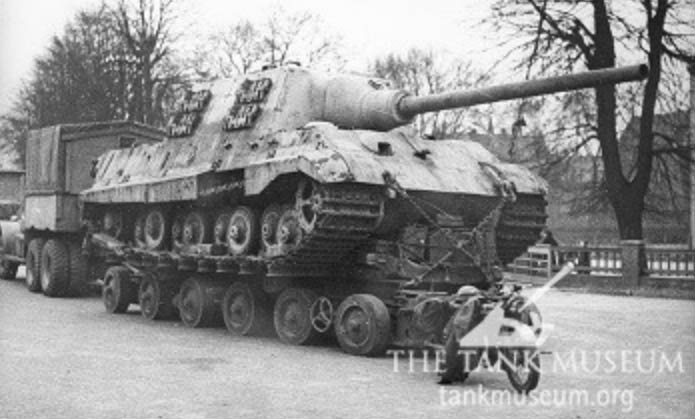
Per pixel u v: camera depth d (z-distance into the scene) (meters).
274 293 14.91
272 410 8.95
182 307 16.53
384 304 12.85
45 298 21.61
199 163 16.30
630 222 29.73
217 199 15.41
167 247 17.52
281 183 13.75
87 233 20.50
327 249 13.26
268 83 15.64
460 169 14.71
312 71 15.62
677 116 30.19
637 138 31.45
